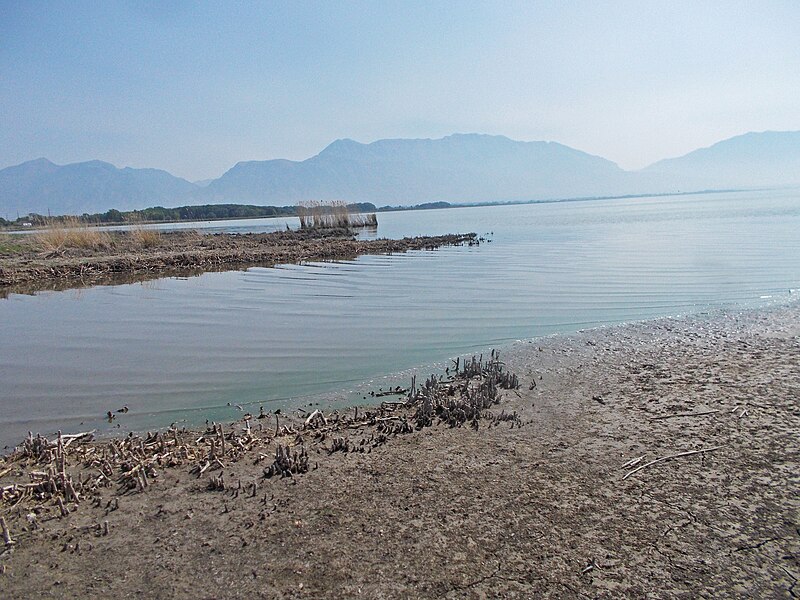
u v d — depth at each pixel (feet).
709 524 13.42
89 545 13.58
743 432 18.65
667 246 92.53
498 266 74.54
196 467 17.83
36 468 18.33
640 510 14.21
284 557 12.81
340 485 16.26
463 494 15.44
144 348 35.42
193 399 25.58
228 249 100.58
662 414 20.92
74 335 39.86
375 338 36.32
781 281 53.26
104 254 91.35
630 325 37.24
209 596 11.54
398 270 73.05
